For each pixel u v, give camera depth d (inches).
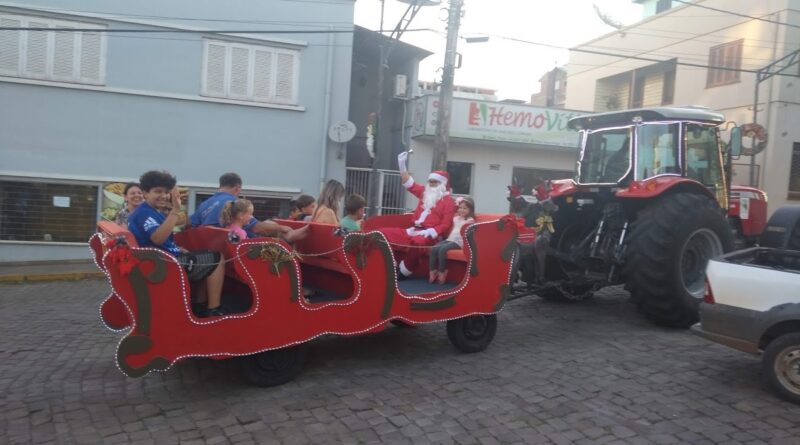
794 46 671.8
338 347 249.6
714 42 752.3
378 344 254.8
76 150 510.3
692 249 285.0
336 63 571.2
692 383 208.2
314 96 566.3
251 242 186.1
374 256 209.3
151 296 170.1
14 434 161.0
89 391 194.2
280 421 173.2
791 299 191.8
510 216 245.9
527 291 284.8
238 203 210.8
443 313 226.7
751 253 227.1
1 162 494.6
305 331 196.7
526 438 164.7
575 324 293.9
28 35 492.7
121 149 520.7
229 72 541.3
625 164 312.5
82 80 507.2
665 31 829.2
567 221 331.6
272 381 199.9
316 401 189.0
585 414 181.0
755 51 697.6
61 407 180.4
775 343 193.0
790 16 666.8
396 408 184.4
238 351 184.5
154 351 171.3
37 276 446.9
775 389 192.9
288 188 565.9
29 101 497.0
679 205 273.3
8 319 304.3
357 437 163.9
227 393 194.4
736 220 380.5
